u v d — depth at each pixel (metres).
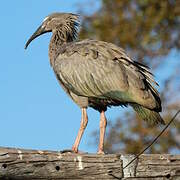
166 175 12.51
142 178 12.31
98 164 11.98
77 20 17.70
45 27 17.73
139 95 15.05
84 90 15.94
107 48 15.98
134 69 15.38
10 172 11.12
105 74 15.64
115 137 21.55
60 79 16.47
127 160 12.24
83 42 16.45
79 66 16.00
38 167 11.38
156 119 15.18
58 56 16.58
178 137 21.45
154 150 21.62
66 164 11.66
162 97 21.66
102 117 15.88
